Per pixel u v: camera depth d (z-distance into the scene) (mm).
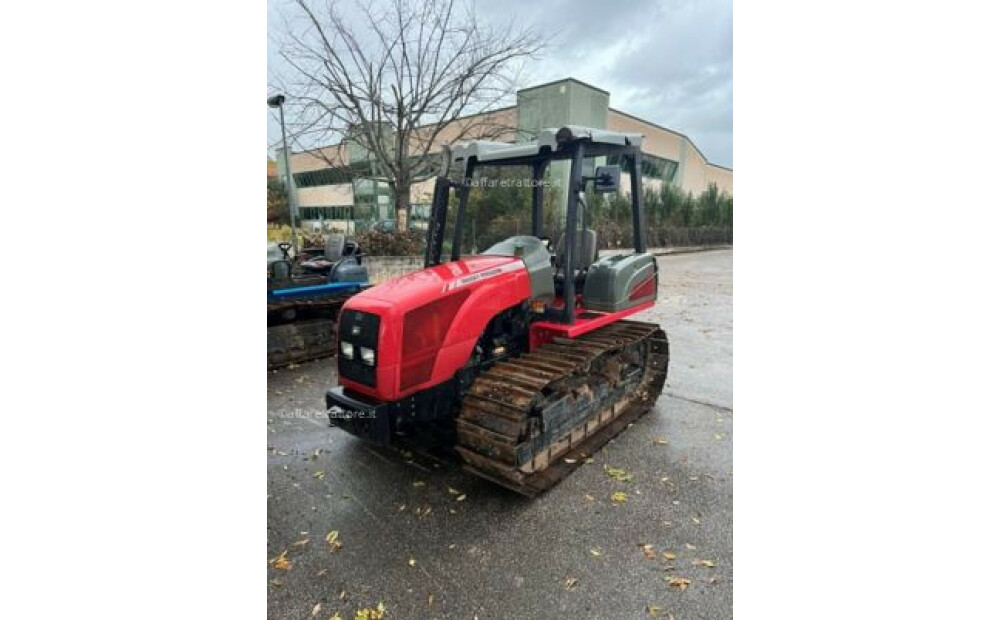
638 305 4531
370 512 3252
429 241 4141
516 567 2736
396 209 12820
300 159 23328
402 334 3188
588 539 2955
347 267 7145
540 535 2994
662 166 26828
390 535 3018
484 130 14859
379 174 14477
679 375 5879
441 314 3355
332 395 3432
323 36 11602
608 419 4422
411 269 10883
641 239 4660
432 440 4195
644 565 2738
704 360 6457
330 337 6738
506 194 9547
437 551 2873
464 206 4227
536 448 3436
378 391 3238
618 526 3070
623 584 2604
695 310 9656
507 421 3219
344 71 12078
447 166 4109
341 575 2693
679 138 27953
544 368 3570
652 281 4746
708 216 28562
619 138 4070
